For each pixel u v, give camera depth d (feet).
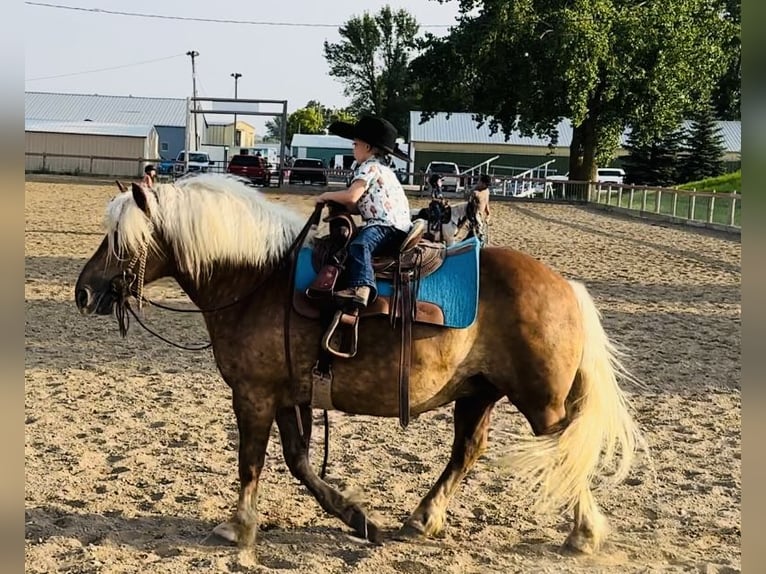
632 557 15.39
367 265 14.62
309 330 14.88
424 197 117.80
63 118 214.28
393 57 317.83
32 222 69.62
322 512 17.34
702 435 22.84
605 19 124.06
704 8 134.51
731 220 86.28
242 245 15.31
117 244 15.19
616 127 138.41
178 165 145.59
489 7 132.67
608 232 83.97
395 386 14.84
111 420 22.82
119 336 32.78
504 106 140.46
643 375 29.17
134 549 15.05
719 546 15.89
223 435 21.97
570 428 14.64
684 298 46.21
